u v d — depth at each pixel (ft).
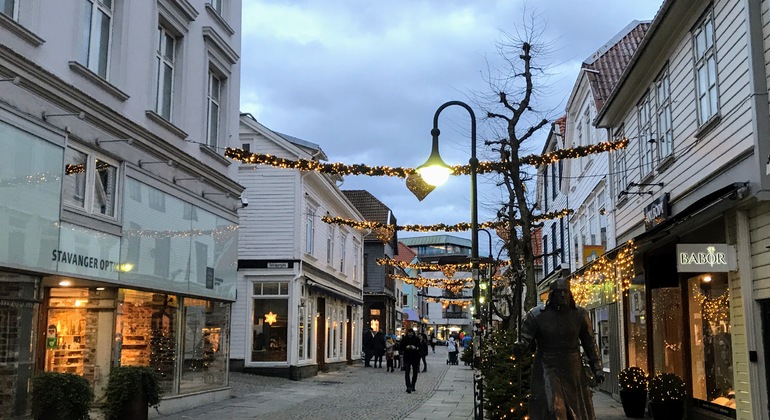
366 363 123.34
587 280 80.02
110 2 46.55
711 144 41.73
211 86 64.23
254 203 90.79
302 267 91.09
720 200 35.94
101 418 43.04
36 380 35.53
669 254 51.98
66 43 40.37
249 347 88.53
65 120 40.24
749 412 37.01
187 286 55.93
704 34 43.65
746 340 37.09
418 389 77.51
